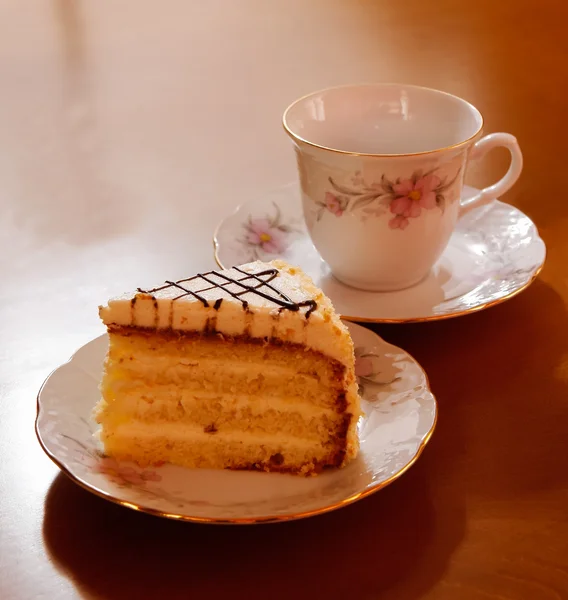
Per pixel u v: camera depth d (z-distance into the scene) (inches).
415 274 30.5
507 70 44.7
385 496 25.2
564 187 35.0
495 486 25.3
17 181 35.9
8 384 27.8
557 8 53.5
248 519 24.0
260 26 52.6
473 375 28.1
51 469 25.9
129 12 54.8
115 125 39.6
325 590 23.5
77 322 29.5
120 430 26.6
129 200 34.8
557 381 27.9
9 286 30.8
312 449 26.3
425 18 53.0
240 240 31.9
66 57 47.5
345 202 29.6
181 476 26.1
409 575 23.7
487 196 31.5
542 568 23.8
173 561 24.0
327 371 26.4
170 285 27.0
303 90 42.9
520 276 30.1
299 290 27.0
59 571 23.8
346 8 55.5
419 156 28.9
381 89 31.9
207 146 38.1
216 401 26.7
